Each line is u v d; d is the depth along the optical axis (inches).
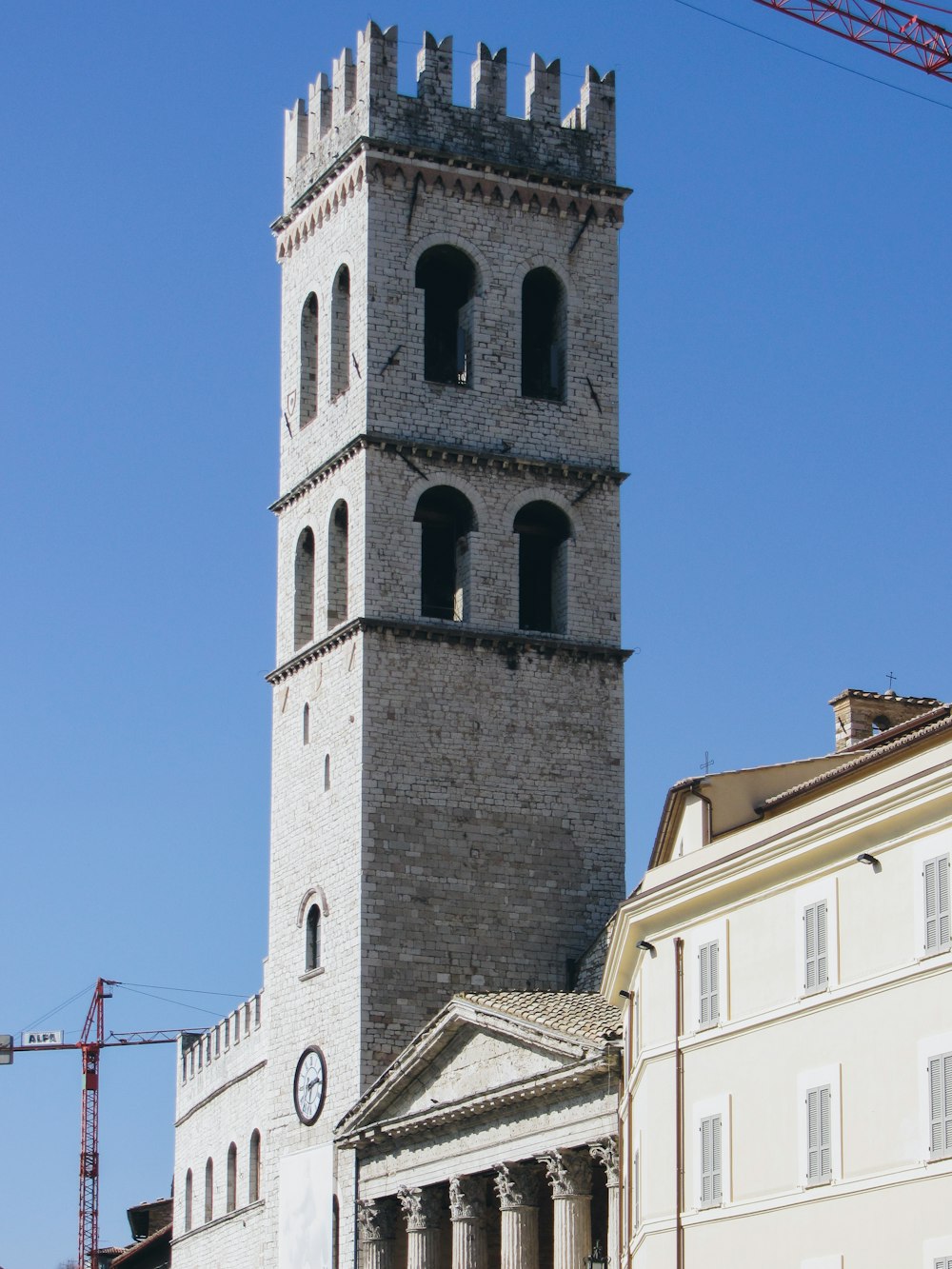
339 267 4687.5
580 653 4557.1
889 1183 2491.4
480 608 4512.8
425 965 4355.3
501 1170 3855.8
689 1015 2893.7
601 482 4626.0
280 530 4842.5
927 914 2485.2
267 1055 4734.3
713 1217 2787.9
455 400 4569.4
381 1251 4271.7
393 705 4436.5
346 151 4653.1
